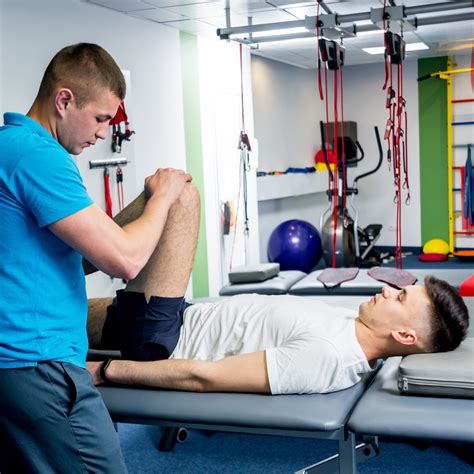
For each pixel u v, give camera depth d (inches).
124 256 61.7
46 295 60.7
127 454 116.7
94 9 172.4
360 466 108.7
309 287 150.8
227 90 239.0
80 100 62.4
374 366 87.8
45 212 58.2
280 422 76.4
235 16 193.5
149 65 196.4
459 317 81.9
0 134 59.8
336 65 148.9
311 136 351.9
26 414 60.6
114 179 179.3
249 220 259.3
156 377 84.6
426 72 334.3
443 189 337.4
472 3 145.4
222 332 91.4
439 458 110.8
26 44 150.6
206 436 124.3
